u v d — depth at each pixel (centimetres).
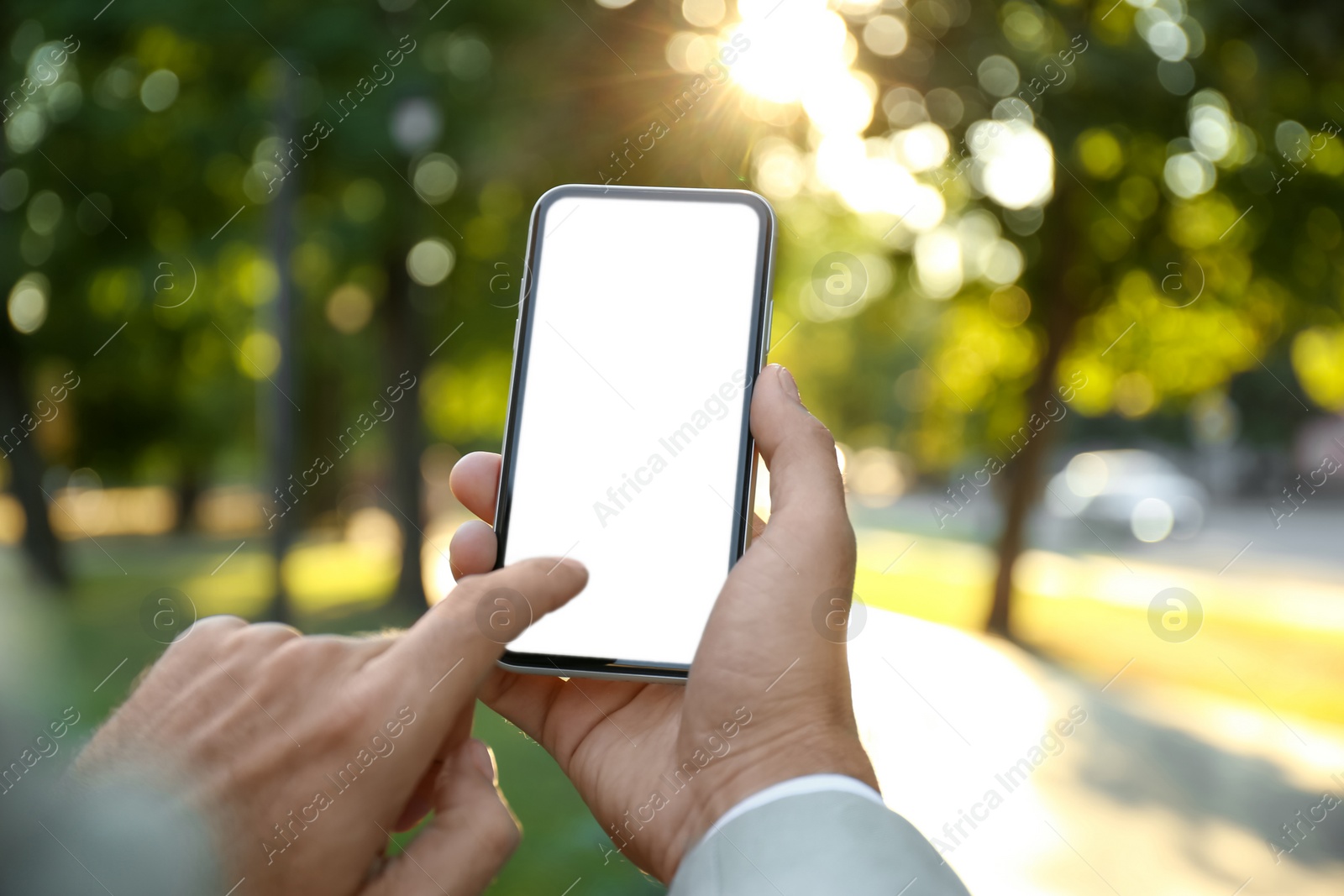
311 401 2186
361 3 1105
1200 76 1009
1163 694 947
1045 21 1076
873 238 1345
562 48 1063
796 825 95
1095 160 1124
